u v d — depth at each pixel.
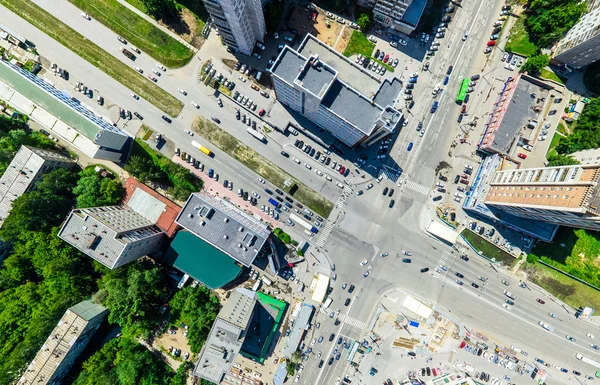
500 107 105.50
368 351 110.50
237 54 110.44
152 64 110.56
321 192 111.25
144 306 104.75
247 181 111.50
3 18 110.69
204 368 93.62
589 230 106.75
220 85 110.38
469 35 109.00
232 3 76.62
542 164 106.38
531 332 109.94
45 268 101.25
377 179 110.69
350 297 111.12
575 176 78.00
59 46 110.75
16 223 97.00
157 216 108.56
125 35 110.06
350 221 111.12
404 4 93.50
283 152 111.06
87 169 110.56
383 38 110.12
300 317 108.88
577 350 108.81
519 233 108.81
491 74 108.81
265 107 110.50
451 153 109.88
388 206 110.81
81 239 91.75
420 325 110.75
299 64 86.38
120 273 103.19
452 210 110.25
